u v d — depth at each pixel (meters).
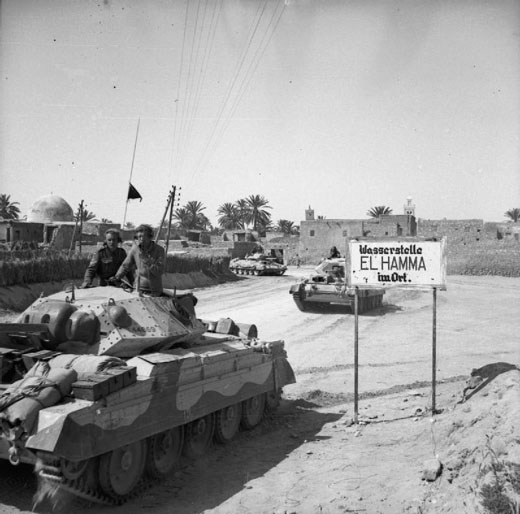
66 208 56.91
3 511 6.75
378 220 77.25
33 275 25.70
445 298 33.06
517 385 9.38
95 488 6.86
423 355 17.12
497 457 6.87
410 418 10.50
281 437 9.85
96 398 6.57
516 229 76.81
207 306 28.59
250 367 9.99
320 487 7.51
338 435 9.80
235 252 64.56
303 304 26.55
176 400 7.94
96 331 8.27
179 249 60.72
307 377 14.34
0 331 7.79
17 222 45.69
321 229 79.00
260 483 7.74
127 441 6.98
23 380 6.78
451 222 66.12
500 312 27.12
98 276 10.29
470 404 9.62
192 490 7.61
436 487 6.98
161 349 8.95
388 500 6.96
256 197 105.19
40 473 6.34
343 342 19.22
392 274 10.41
